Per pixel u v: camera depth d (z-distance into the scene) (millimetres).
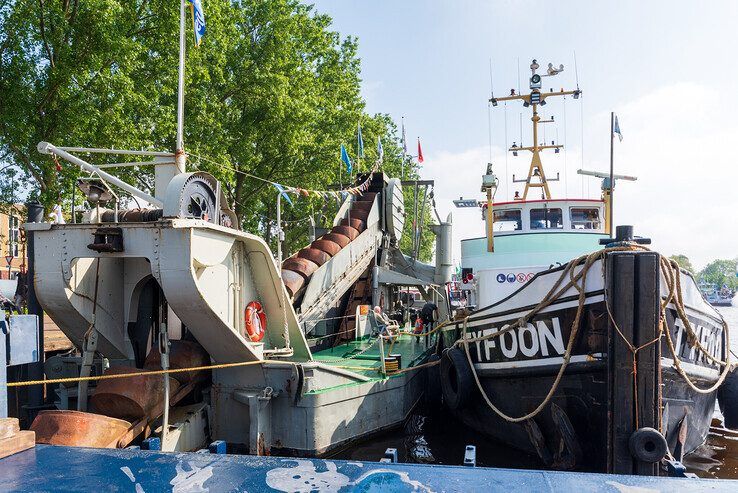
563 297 7379
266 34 25875
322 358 11906
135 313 8164
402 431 10273
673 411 7047
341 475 2801
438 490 2566
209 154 21703
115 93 16516
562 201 13781
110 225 6754
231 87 24516
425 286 17516
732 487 2559
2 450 3117
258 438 7785
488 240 13117
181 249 6488
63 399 7613
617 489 2541
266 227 34469
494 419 9203
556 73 16375
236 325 7832
